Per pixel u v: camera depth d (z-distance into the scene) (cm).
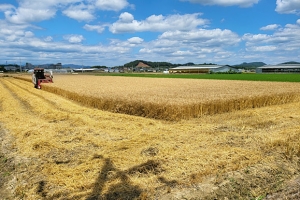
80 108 1568
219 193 483
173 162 614
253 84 3105
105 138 869
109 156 671
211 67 12281
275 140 742
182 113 1196
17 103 1905
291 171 570
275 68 11025
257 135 824
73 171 590
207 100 1340
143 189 502
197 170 568
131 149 728
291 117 1153
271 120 1087
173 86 2983
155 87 2805
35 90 3025
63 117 1230
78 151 741
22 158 704
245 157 638
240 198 468
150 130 957
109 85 3256
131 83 3831
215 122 1113
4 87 3734
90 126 1035
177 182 523
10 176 608
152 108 1273
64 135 903
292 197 466
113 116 1266
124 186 512
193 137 833
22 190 530
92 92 2053
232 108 1414
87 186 519
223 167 585
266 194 480
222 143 759
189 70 12569
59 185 536
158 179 537
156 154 675
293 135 805
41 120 1199
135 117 1240
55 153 728
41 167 630
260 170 569
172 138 832
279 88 2283
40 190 525
